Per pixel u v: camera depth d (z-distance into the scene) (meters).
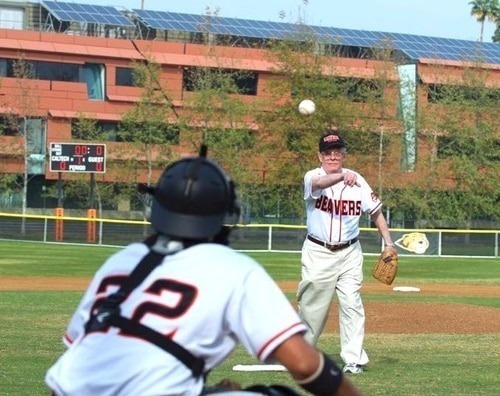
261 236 60.38
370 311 24.12
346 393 4.48
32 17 102.19
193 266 4.48
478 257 60.66
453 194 83.38
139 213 87.75
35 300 27.31
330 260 14.77
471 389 13.42
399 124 81.25
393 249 15.15
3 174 87.62
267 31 97.12
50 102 91.62
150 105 81.94
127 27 97.56
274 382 13.55
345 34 99.19
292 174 76.19
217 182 4.69
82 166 67.19
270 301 4.43
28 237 64.31
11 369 14.49
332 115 76.19
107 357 4.35
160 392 4.29
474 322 22.77
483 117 83.81
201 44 94.38
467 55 90.62
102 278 4.68
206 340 4.40
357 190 14.84
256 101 81.44
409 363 16.08
